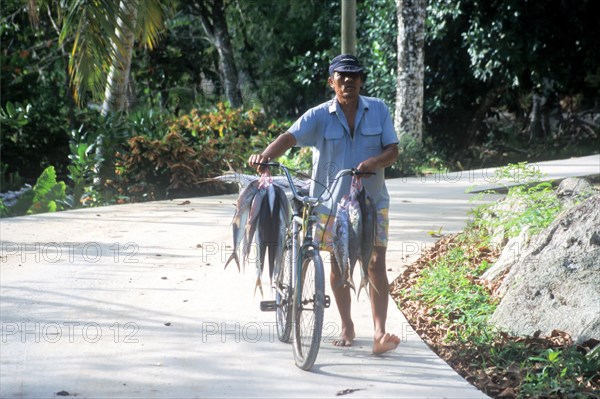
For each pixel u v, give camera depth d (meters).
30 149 26.25
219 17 35.16
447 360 7.80
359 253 7.30
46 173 19.39
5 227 14.08
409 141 23.53
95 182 19.86
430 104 30.11
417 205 15.44
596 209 8.91
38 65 31.66
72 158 19.92
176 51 36.19
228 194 19.45
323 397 6.73
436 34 28.88
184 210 15.75
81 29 19.48
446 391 6.86
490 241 11.41
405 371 7.32
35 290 10.06
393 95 29.70
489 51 28.00
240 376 7.20
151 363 7.52
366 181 7.73
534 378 7.07
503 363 7.61
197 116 22.38
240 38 37.19
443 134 31.92
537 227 10.12
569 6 28.28
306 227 7.54
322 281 7.15
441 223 13.71
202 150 19.97
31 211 18.41
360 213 7.32
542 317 8.28
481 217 12.44
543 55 29.02
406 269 10.93
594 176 18.19
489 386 7.07
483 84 31.30
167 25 35.19
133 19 21.48
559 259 8.67
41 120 26.36
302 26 34.72
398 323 8.67
